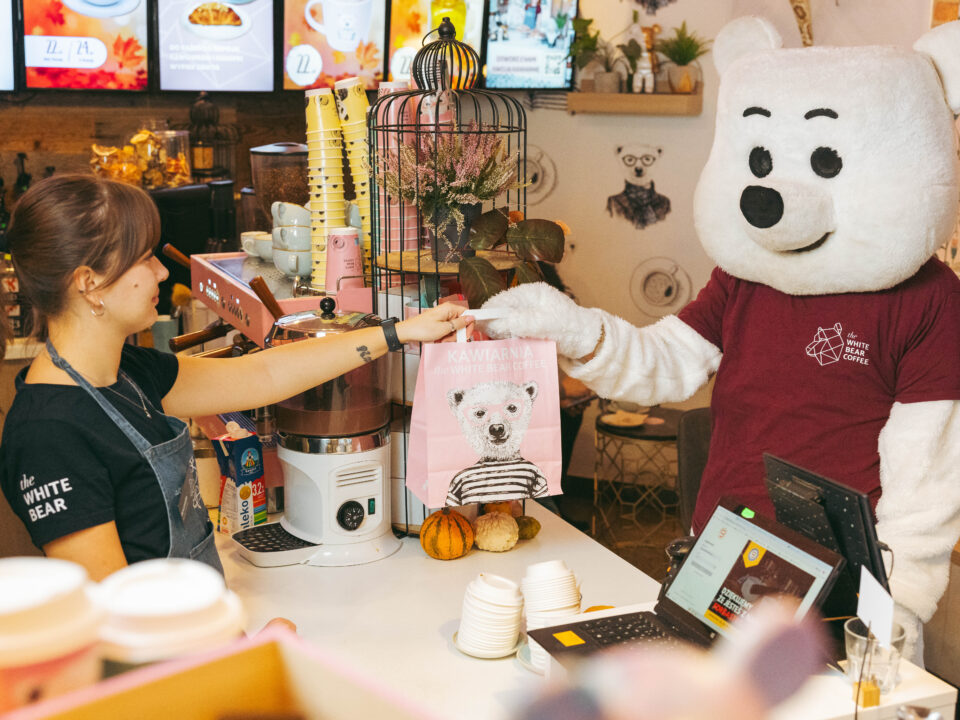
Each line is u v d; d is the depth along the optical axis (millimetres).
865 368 1765
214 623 520
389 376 2047
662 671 409
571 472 4617
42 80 3559
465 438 1773
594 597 1813
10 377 2311
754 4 3830
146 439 1410
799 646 436
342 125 2324
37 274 1329
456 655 1596
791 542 1287
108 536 1336
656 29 4086
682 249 4258
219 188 3584
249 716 523
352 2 3830
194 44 3713
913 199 1625
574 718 396
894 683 1252
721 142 1862
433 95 2133
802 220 1642
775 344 1850
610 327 1901
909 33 3438
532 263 2074
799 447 1817
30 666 463
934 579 1614
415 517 2096
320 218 2363
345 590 1850
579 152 4328
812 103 1693
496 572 1937
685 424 2625
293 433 1964
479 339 1877
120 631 500
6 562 510
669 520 4312
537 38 4074
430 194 1970
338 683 518
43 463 1310
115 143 3994
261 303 2121
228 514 2105
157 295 1438
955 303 1717
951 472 1660
